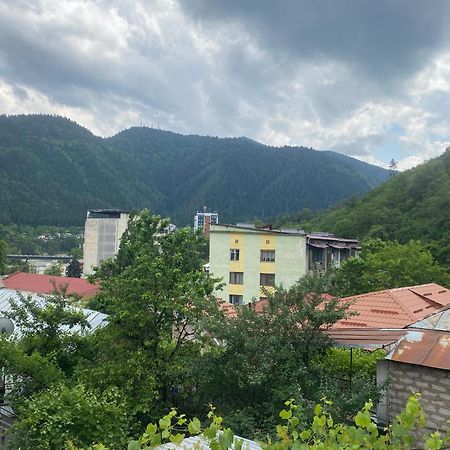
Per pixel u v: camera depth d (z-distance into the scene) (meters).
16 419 9.84
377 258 25.67
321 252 37.91
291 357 8.37
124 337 11.12
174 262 11.49
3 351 9.82
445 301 14.95
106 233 58.94
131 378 10.07
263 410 8.39
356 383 7.92
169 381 10.59
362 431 2.93
